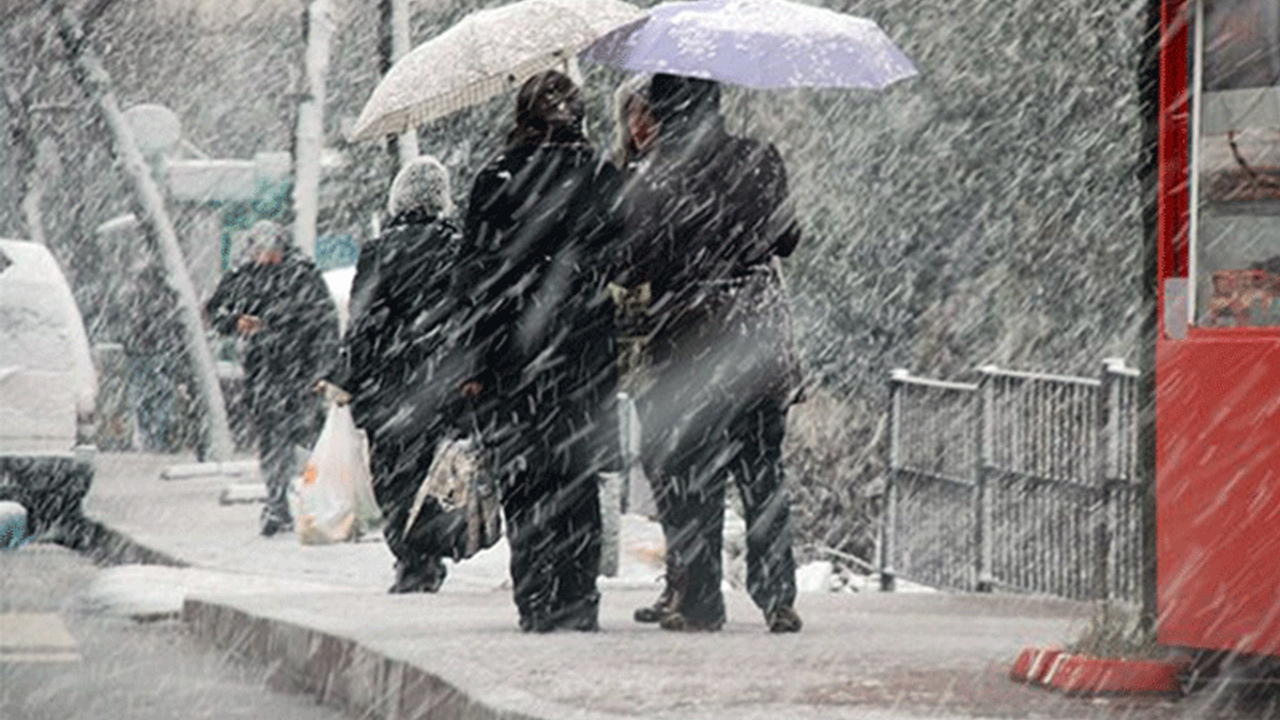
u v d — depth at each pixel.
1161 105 21.52
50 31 98.25
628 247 26.08
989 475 35.53
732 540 40.75
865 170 58.78
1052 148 54.25
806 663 23.12
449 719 21.50
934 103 57.12
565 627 26.36
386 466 33.34
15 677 26.88
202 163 84.12
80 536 48.00
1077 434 32.75
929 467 37.84
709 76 26.33
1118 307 52.56
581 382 26.47
